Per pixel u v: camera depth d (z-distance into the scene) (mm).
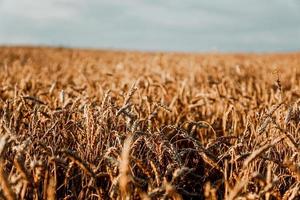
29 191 2971
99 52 33344
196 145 3217
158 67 11695
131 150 3193
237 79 9547
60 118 3668
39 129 3617
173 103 5227
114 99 5398
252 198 2518
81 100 4680
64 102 4359
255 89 7680
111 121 3652
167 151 3223
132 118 3477
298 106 3963
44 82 7902
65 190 3195
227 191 2953
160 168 3201
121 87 6320
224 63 16594
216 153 3912
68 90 6398
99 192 2768
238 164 3391
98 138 3455
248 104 5676
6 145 2527
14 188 2465
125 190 2369
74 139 3443
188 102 5914
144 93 5676
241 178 3059
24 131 3578
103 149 3494
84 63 15391
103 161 3244
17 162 2463
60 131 3510
